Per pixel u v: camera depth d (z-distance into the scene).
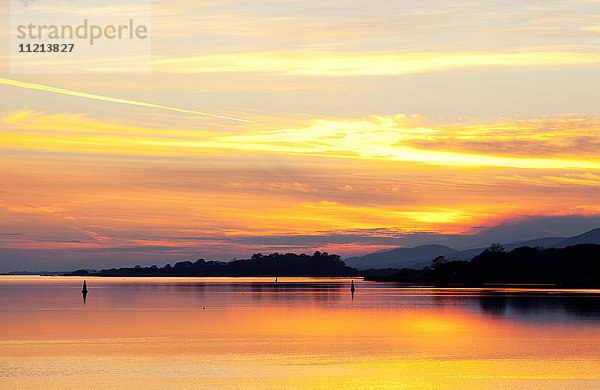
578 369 63.31
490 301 167.25
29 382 58.03
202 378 59.53
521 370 62.88
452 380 58.50
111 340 85.75
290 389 55.19
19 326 105.12
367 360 69.06
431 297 196.00
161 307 155.50
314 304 165.75
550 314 122.31
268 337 89.31
